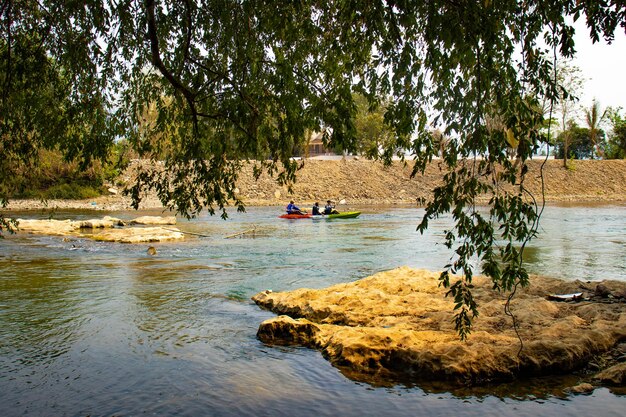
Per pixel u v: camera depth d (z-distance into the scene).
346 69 6.14
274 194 48.12
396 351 6.48
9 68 6.37
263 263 14.60
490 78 4.50
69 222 24.31
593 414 5.16
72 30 6.90
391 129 5.32
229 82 6.54
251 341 7.61
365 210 38.44
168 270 13.39
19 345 7.37
